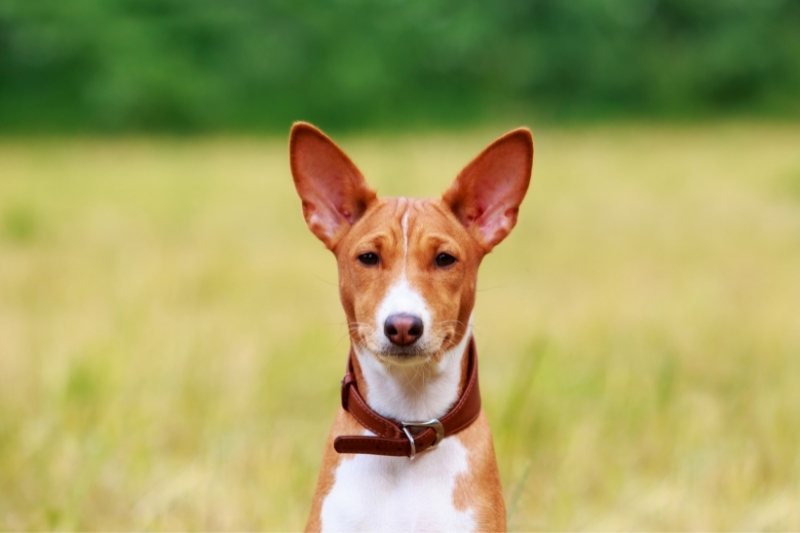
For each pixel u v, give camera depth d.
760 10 52.44
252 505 7.51
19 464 7.87
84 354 10.05
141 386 9.34
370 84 46.00
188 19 45.38
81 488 7.52
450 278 5.38
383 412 5.45
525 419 8.57
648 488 7.91
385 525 5.31
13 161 31.62
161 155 34.38
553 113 49.00
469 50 48.47
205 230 18.77
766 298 13.29
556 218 20.39
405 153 32.44
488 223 5.75
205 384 9.66
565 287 14.18
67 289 13.52
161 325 11.38
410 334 5.05
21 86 44.69
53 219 19.48
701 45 52.09
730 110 51.38
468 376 5.53
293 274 14.81
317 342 10.85
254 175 28.00
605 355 10.62
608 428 8.77
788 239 18.12
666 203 22.52
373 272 5.36
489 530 5.37
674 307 12.73
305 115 45.38
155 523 7.35
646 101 50.59
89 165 30.56
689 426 8.75
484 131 44.00
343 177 5.71
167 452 8.52
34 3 44.44
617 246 17.45
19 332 11.34
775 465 8.17
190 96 44.00
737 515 7.52
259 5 46.47
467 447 5.43
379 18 47.75
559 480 7.88
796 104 50.66
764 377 9.89
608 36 50.50
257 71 45.56
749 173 27.64
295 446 8.31
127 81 43.25
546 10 50.12
